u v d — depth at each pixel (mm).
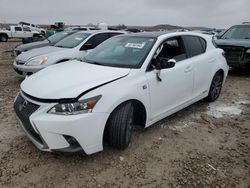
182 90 4840
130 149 3988
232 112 5668
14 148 3982
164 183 3285
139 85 3891
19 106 3654
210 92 5988
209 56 5605
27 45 10852
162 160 3756
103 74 3809
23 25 36375
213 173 3510
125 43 4695
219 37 10273
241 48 8969
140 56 4238
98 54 4742
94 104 3346
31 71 7391
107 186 3207
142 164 3643
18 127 4699
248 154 4008
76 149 3330
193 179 3375
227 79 8992
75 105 3252
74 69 4129
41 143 3412
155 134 4504
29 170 3465
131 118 3893
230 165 3703
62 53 7738
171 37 4797
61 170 3471
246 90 7543
